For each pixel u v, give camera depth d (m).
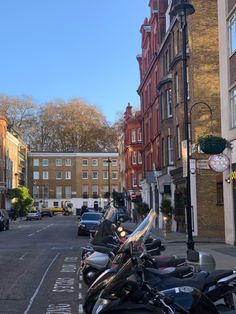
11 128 92.88
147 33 47.41
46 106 116.75
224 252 18.72
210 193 28.78
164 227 29.44
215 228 28.62
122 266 5.62
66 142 117.81
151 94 45.97
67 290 11.36
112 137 116.56
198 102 28.47
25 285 12.10
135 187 67.56
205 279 6.00
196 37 29.77
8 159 84.94
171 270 6.28
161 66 39.69
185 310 4.98
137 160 68.06
